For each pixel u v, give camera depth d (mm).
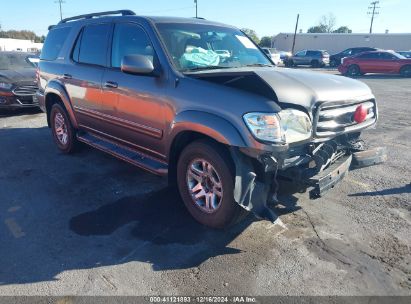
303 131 3123
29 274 2898
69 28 5488
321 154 3334
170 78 3604
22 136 7145
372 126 3918
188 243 3316
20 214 3885
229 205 3240
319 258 3080
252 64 4398
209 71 3738
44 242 3350
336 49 51906
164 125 3693
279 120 2939
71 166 5340
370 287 2732
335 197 4238
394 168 5223
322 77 3705
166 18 4219
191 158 3520
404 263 3014
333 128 3367
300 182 3178
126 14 4602
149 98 3797
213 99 3203
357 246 3254
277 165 3039
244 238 3387
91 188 4535
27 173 5078
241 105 3021
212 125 3125
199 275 2877
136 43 4105
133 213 3883
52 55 5836
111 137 4742
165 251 3199
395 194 4328
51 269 2961
